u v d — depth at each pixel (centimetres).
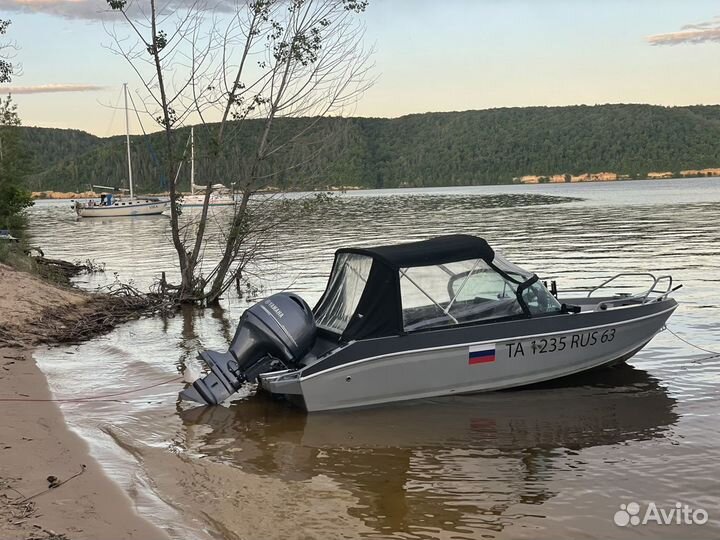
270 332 806
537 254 2458
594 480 591
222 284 1669
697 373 917
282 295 843
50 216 8694
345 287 860
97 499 516
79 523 473
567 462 633
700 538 488
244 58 1550
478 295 840
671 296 1501
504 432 716
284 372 783
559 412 778
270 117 1575
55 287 1580
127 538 457
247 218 1608
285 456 654
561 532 499
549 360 860
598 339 881
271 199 1603
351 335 796
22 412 738
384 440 698
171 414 780
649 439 685
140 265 2581
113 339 1206
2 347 1083
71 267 2408
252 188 1599
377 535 494
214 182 1611
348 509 536
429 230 3981
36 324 1234
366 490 574
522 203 8056
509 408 795
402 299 802
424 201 9988
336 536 491
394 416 773
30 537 443
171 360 1041
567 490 571
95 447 651
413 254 816
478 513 531
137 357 1055
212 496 556
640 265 2052
